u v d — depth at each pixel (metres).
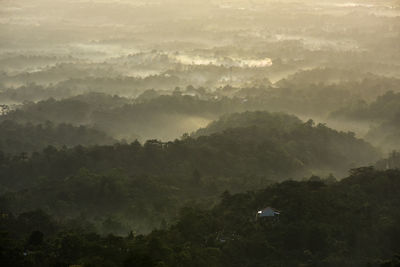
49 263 84.38
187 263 85.06
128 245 89.06
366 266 89.31
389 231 99.12
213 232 97.12
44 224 100.81
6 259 83.00
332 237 95.75
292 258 91.25
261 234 95.69
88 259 83.56
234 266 88.38
